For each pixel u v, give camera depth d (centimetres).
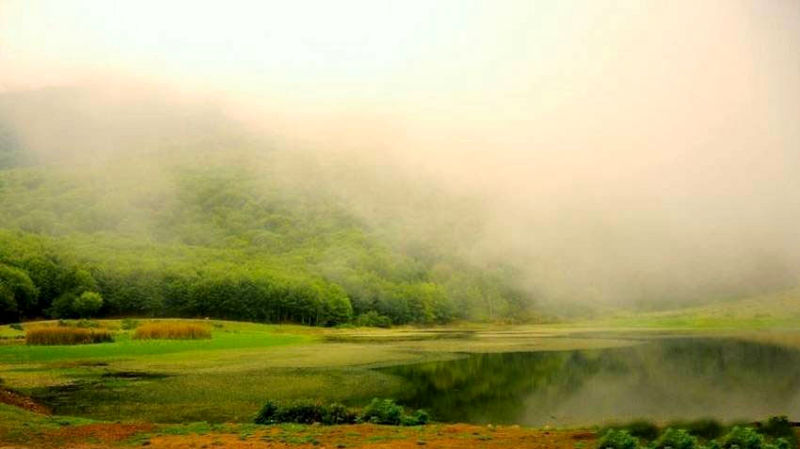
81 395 3944
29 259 17362
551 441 2234
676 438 2153
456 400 3875
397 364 6144
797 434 2488
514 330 16962
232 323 14550
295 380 4741
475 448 2077
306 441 2166
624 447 2048
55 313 16188
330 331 15900
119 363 5919
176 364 5894
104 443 2178
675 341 10225
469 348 8656
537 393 4206
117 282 18088
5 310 14612
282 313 18362
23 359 6138
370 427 2534
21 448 2092
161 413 3322
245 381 4650
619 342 10069
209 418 3169
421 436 2302
